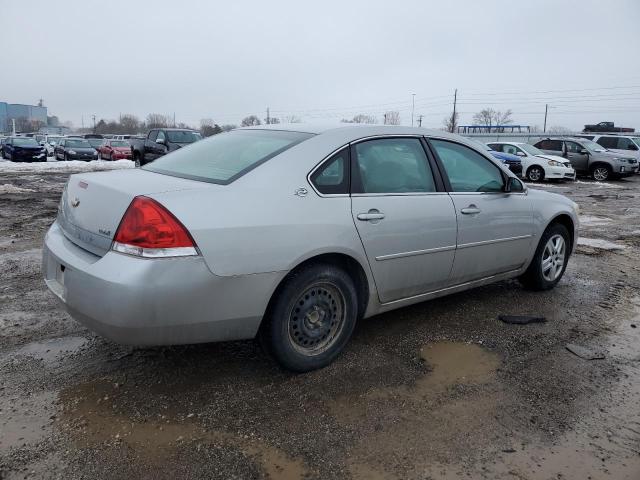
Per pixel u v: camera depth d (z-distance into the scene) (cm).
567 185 1828
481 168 437
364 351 365
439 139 410
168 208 268
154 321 265
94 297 267
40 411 282
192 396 301
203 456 249
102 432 265
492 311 452
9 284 494
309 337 329
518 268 474
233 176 308
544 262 503
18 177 1841
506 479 240
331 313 337
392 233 352
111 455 248
